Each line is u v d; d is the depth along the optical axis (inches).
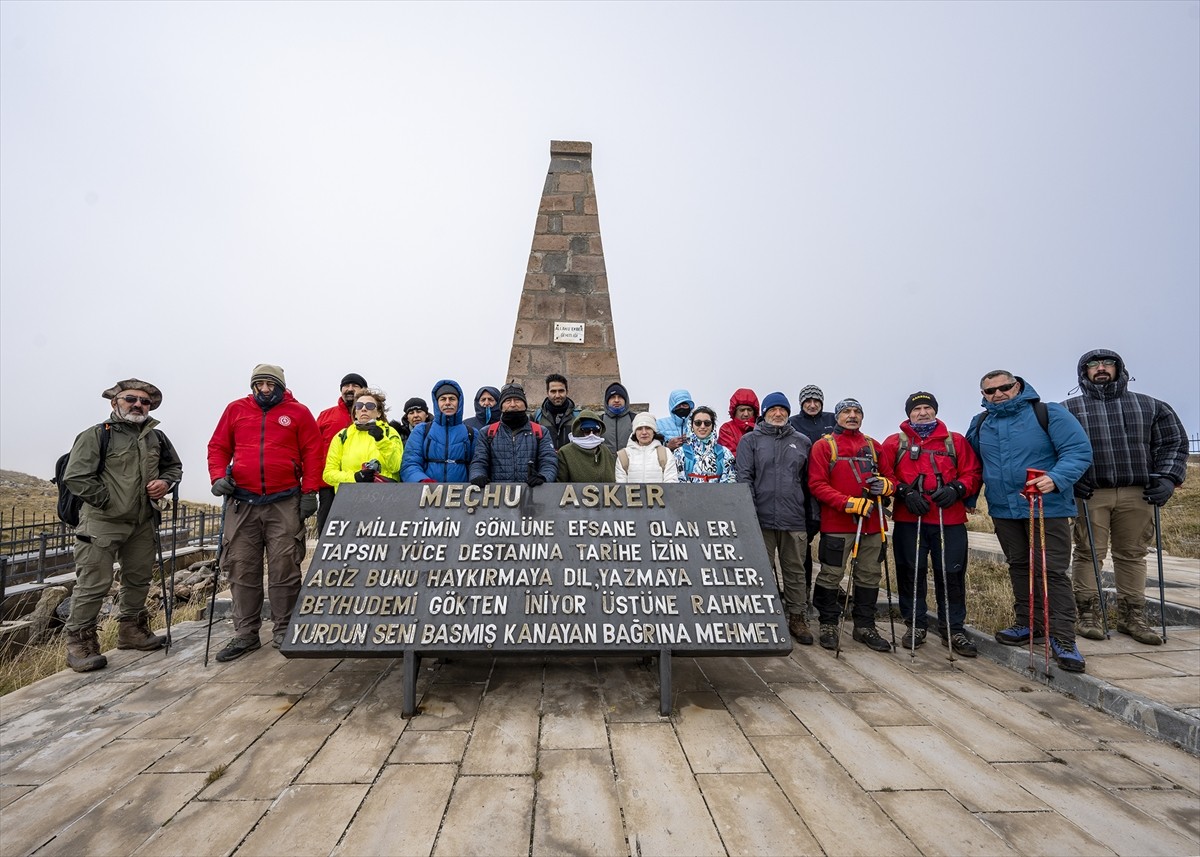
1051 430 173.8
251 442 178.5
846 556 188.7
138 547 183.6
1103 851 88.0
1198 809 99.7
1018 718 135.6
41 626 280.4
